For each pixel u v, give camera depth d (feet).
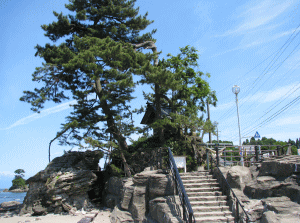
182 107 79.71
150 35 87.35
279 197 35.40
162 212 35.24
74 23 83.20
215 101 96.99
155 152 55.57
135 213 43.04
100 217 53.16
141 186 45.32
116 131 72.54
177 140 75.72
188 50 87.86
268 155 57.77
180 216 32.65
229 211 34.94
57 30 79.82
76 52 74.74
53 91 77.92
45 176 68.80
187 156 70.79
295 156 44.32
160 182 41.37
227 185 38.34
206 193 39.24
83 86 83.15
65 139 69.46
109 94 68.28
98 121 71.61
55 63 71.46
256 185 39.34
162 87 68.85
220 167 45.37
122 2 86.07
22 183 342.64
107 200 63.72
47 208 63.62
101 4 85.66
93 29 79.71
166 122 66.59
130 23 86.48
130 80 63.77
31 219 56.59
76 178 65.05
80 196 66.23
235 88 90.33
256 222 31.99
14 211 72.74
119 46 63.67
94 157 78.13
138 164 67.87
